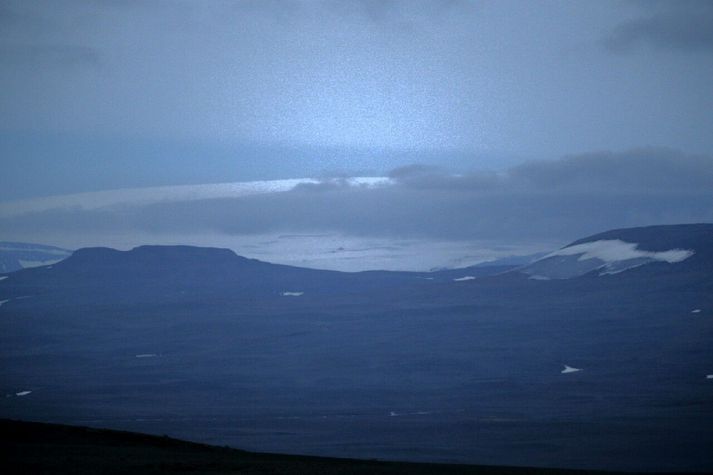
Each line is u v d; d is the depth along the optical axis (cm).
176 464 5019
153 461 5156
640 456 11662
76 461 5078
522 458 11844
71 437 6159
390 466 5569
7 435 6050
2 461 5038
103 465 4950
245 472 4828
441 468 5641
